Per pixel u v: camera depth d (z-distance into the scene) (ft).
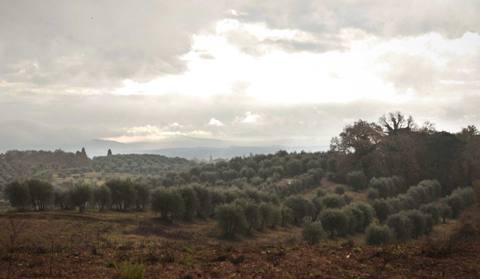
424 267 36.78
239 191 284.20
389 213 241.35
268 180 384.27
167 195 234.99
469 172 337.72
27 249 47.52
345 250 45.09
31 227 132.16
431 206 226.17
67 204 250.37
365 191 341.82
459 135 367.04
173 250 47.75
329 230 203.41
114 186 266.36
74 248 49.83
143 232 172.76
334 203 259.39
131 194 266.16
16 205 231.71
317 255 42.34
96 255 44.42
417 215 195.31
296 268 36.91
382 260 39.75
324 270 36.27
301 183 358.64
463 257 40.16
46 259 41.81
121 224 192.34
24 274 35.42
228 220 201.05
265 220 227.40
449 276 33.96
